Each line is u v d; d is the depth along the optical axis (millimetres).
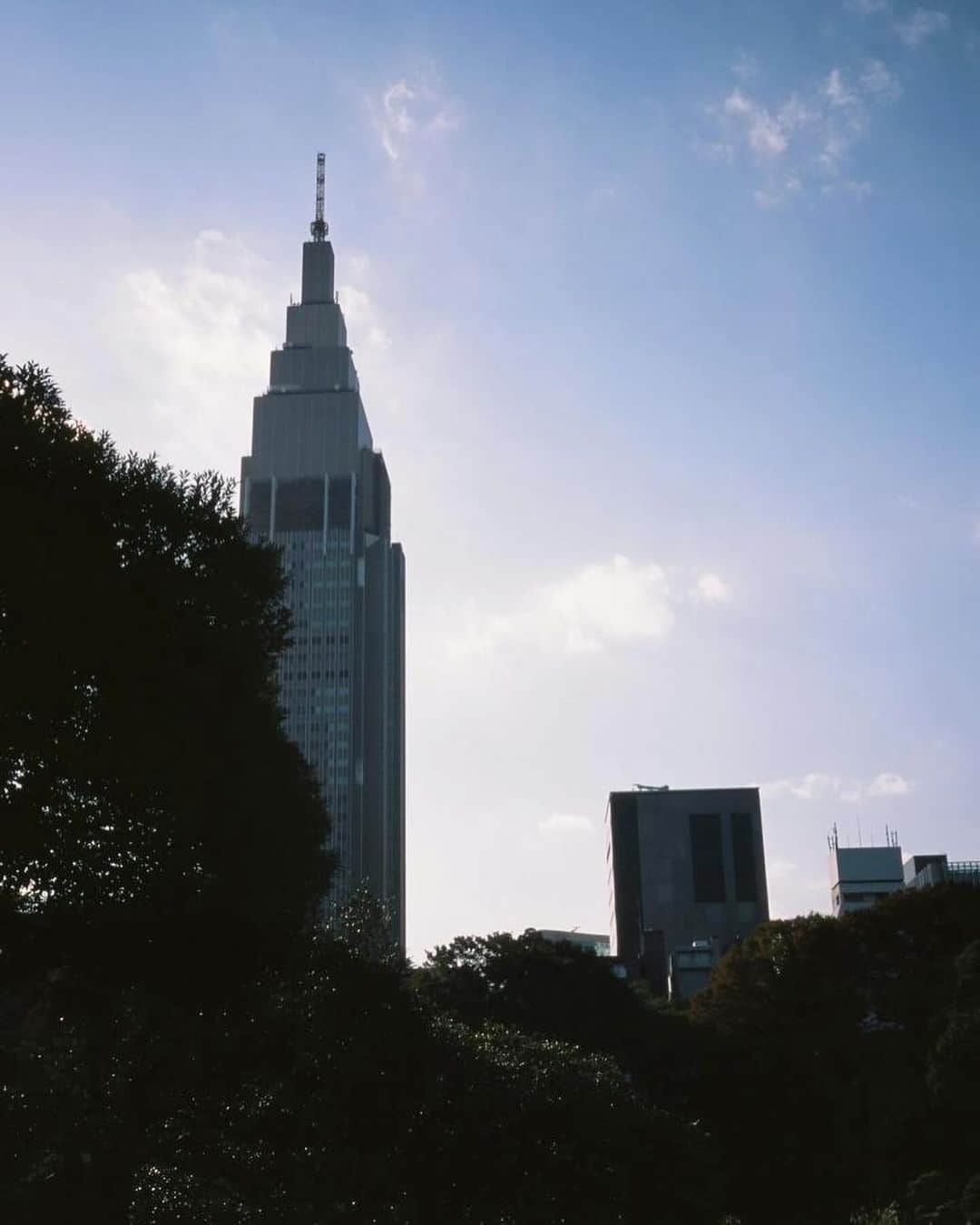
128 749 25594
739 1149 55062
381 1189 26719
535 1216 27719
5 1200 22578
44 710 24734
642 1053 72562
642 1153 29844
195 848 27641
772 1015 78750
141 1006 26516
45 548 25469
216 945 26969
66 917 25672
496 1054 31547
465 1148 27922
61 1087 24797
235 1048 26828
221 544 30219
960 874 185750
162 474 30234
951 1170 58219
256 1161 26312
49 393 29125
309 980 28938
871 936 80938
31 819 24688
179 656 27172
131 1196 24328
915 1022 76438
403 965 52312
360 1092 27312
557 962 79312
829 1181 54312
